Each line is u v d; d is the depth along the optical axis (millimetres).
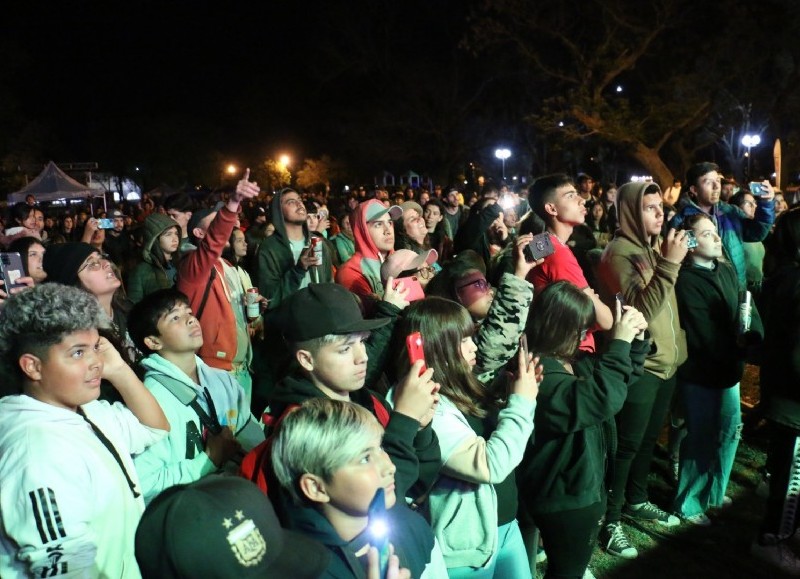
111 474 2184
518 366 2803
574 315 3154
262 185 48406
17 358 2107
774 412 3891
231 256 6875
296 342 2479
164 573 1381
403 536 2043
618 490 4266
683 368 4477
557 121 30141
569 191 4266
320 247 5215
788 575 3963
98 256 3871
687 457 4535
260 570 1401
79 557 2006
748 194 7070
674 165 37344
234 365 4582
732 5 27016
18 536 1962
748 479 5078
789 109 28062
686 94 28234
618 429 4254
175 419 2838
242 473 2131
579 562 3135
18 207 7527
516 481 3197
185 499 1427
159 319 2967
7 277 3314
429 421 2402
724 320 4371
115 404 2533
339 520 1887
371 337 3197
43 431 2061
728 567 4047
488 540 2711
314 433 1824
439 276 3879
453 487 2707
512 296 3061
